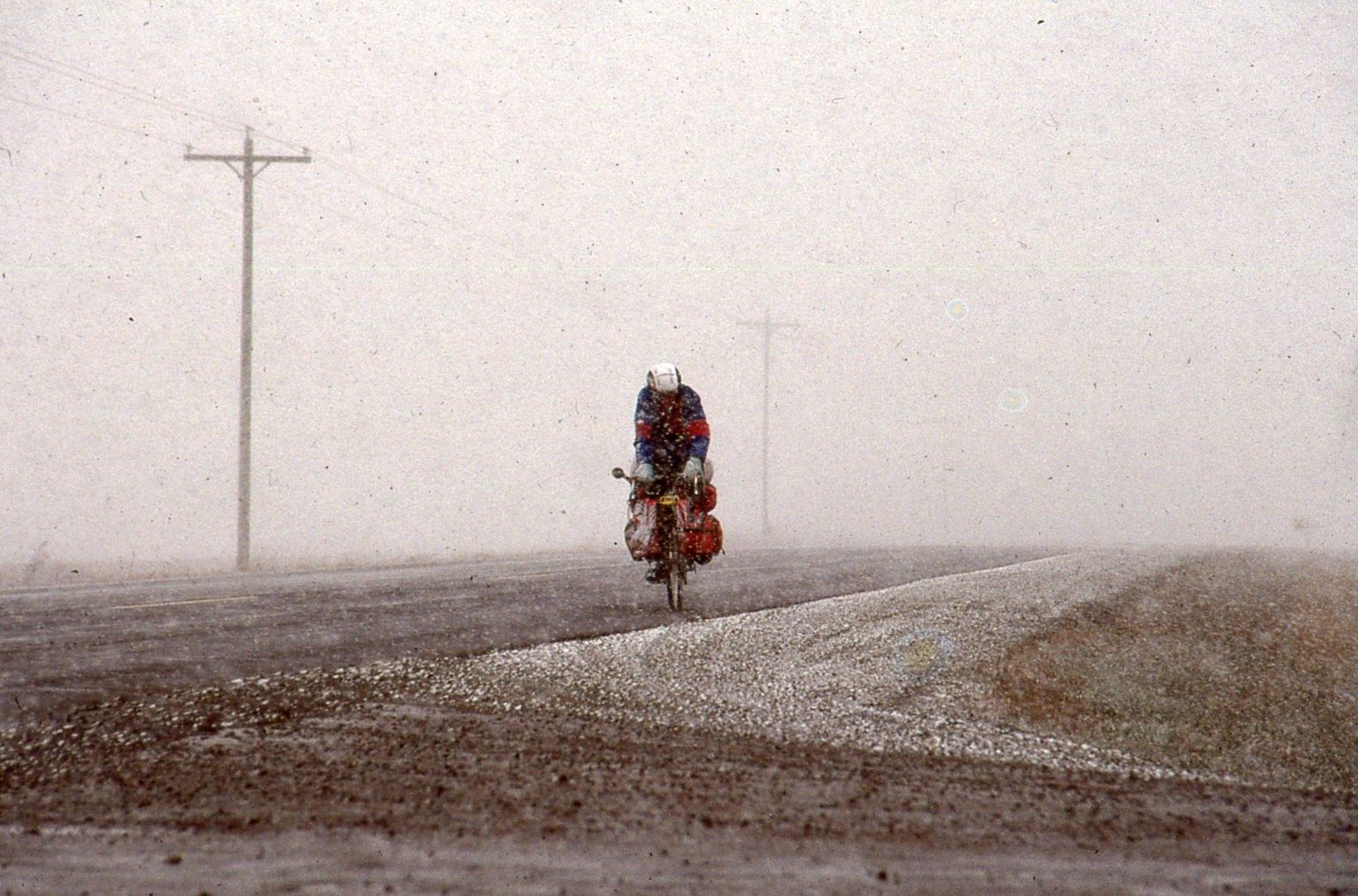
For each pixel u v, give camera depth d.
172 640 26.52
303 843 11.38
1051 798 14.38
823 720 19.06
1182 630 33.41
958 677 23.70
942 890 10.30
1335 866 11.63
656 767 15.15
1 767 14.80
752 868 10.80
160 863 10.67
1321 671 28.80
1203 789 15.80
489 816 12.48
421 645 25.73
